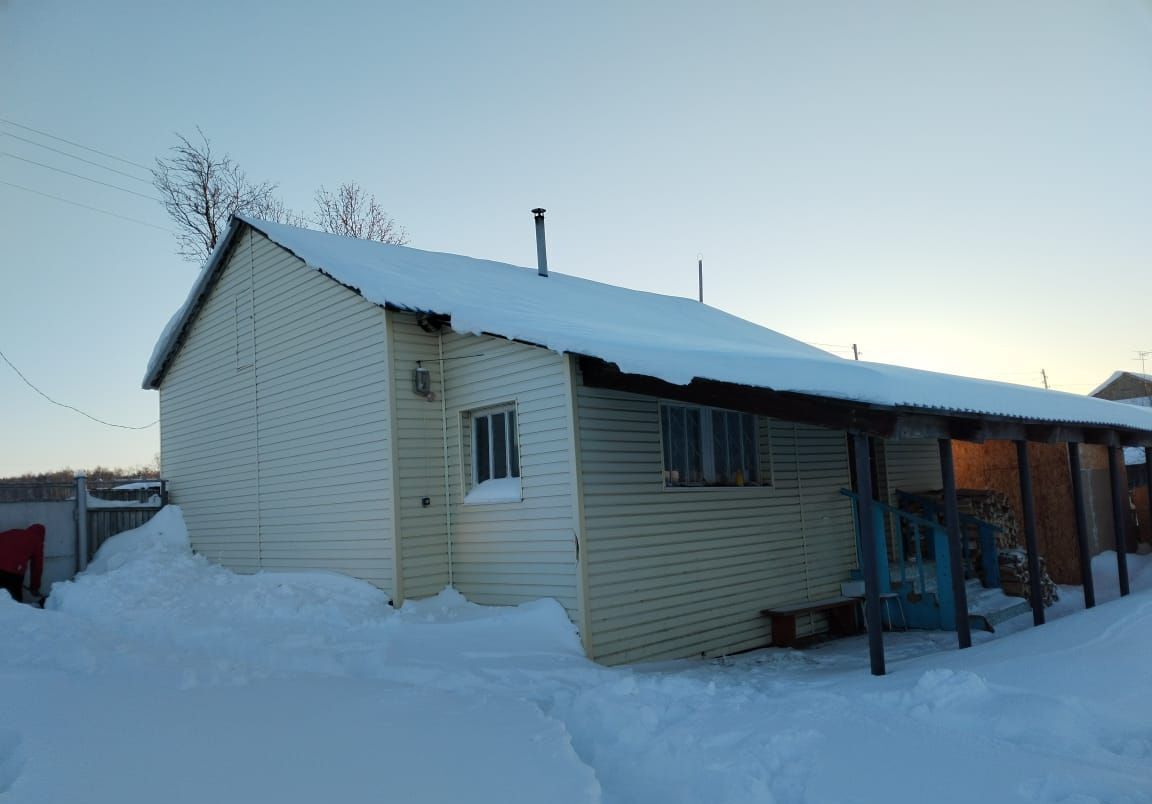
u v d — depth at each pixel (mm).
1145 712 5293
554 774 4715
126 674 7148
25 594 13773
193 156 31094
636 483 9414
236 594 11016
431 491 10266
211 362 14039
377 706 6301
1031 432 9992
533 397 9312
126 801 4133
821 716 5562
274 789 4395
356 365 10711
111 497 15828
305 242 11672
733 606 10430
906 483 14203
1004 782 4273
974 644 10055
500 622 8852
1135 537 16344
